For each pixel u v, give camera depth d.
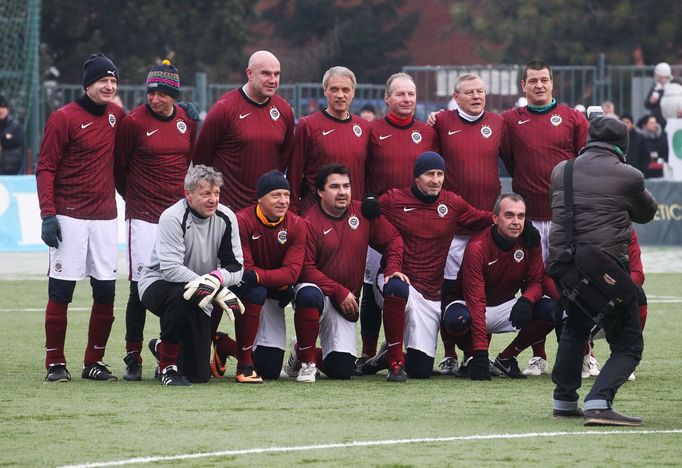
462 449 15.93
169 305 21.14
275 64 22.62
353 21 109.69
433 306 22.88
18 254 46.31
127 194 22.52
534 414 18.62
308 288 21.97
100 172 21.89
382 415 18.44
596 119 18.28
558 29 84.00
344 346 22.34
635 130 49.66
